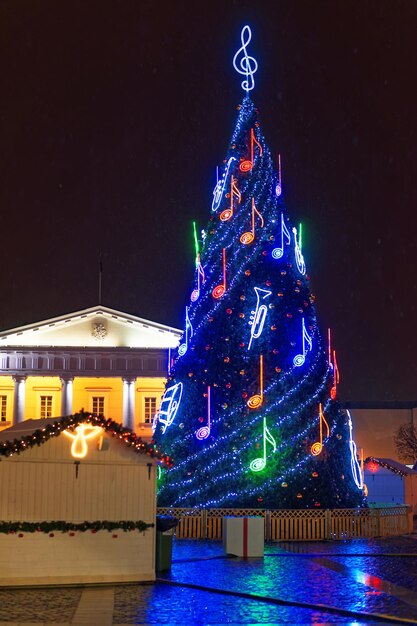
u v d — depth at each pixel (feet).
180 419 105.50
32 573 64.75
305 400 104.63
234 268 109.70
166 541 73.67
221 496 100.99
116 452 68.33
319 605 57.06
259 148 115.03
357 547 92.63
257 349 105.91
